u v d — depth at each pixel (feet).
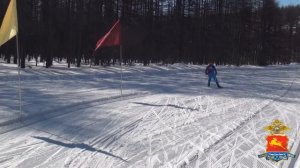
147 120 37.76
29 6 124.26
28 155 25.04
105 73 106.73
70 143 28.30
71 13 143.74
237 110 45.83
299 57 329.72
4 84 69.62
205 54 204.95
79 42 141.69
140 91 63.36
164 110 44.06
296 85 89.51
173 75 110.63
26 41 134.62
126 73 110.52
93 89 64.80
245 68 182.70
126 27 157.17
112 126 34.58
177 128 34.32
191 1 196.24
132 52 166.61
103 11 154.81
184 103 50.37
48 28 127.34
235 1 224.94
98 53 152.15
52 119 37.17
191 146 28.02
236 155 25.82
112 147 27.35
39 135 30.66
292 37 306.35
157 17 181.37
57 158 24.43
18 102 46.96
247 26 231.09
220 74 124.67
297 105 52.47
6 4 118.73
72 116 38.93
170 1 192.44
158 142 29.01
